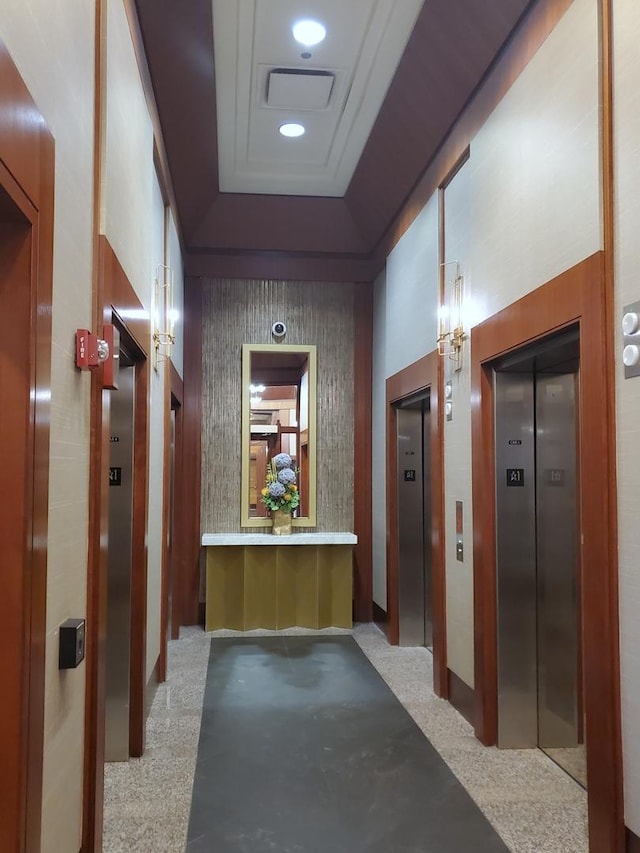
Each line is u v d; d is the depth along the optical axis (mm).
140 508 3305
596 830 2314
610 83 2338
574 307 2520
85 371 2020
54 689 1717
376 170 5148
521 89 3027
